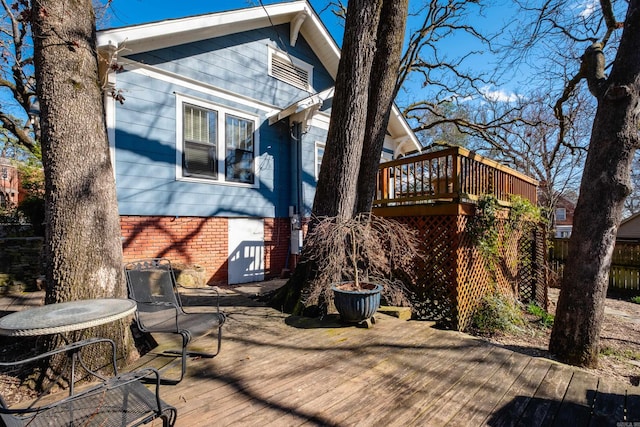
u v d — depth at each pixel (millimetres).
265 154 7457
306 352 2936
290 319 3961
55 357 2281
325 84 8938
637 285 9023
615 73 3734
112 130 5191
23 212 7305
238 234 6961
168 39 5816
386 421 1922
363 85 4246
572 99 10000
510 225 5977
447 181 4676
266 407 2037
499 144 13984
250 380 2391
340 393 2229
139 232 5543
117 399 1588
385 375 2508
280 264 7754
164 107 5832
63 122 2443
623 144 3643
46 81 2438
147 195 5602
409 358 2834
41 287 5383
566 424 1936
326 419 1926
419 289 4949
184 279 5562
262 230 7398
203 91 6359
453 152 4551
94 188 2537
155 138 5711
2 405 1235
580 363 3748
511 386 2377
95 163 2566
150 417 1479
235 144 6941
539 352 4141
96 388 1296
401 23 4730
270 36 7562
